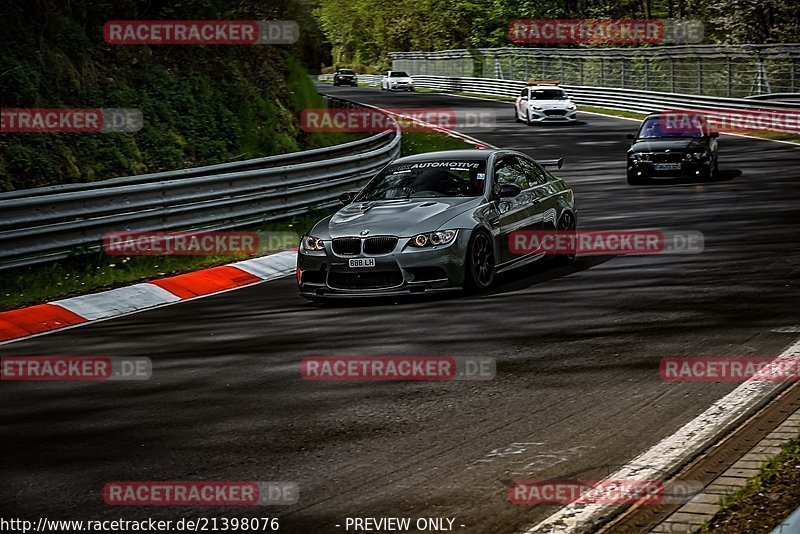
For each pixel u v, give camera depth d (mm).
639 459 13633
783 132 84312
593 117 113688
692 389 16969
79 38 53188
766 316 22359
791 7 136125
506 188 28922
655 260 31516
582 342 20969
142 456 15047
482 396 17344
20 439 16453
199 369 20891
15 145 45031
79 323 28422
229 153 57281
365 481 13344
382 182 30391
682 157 54438
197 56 60500
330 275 27422
